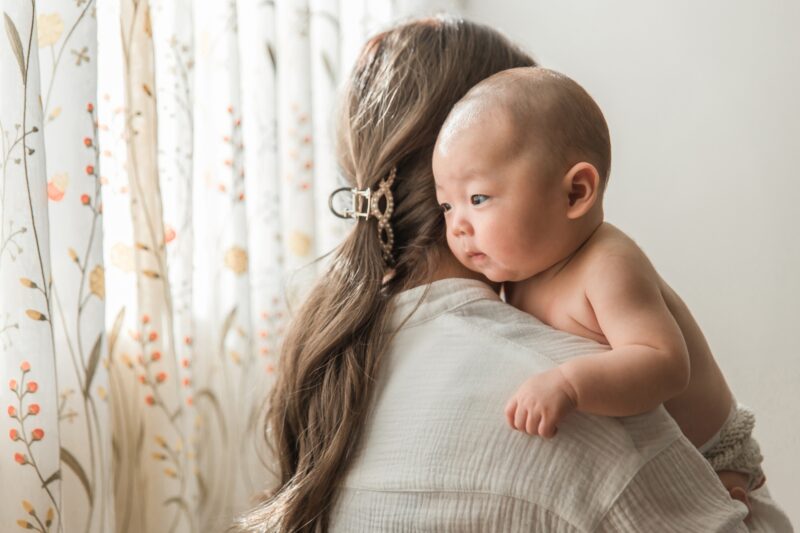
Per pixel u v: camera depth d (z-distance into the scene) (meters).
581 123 0.80
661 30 2.31
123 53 1.89
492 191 0.79
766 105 2.19
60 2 1.70
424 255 0.84
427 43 0.89
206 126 2.16
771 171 2.19
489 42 0.91
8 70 1.57
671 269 2.31
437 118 0.86
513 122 0.79
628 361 0.72
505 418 0.71
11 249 1.58
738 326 2.24
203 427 2.16
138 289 1.92
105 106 1.91
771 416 2.19
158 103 2.01
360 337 0.81
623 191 2.37
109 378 1.87
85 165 1.72
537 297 0.85
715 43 2.25
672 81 2.30
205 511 2.14
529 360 0.73
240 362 2.19
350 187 0.92
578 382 0.69
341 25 2.48
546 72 0.82
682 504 0.70
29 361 1.59
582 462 0.69
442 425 0.73
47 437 1.61
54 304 1.72
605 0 2.38
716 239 2.26
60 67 1.70
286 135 2.36
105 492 1.77
